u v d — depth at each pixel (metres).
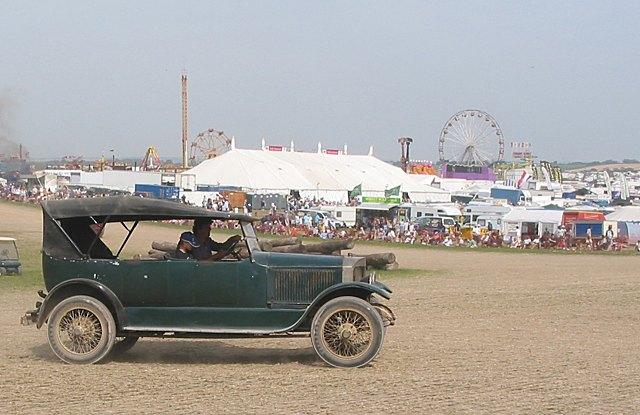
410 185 98.19
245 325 10.73
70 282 10.76
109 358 11.38
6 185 85.94
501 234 57.88
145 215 11.09
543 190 104.25
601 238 54.72
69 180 89.94
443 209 62.12
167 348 12.46
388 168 104.62
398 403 8.54
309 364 10.95
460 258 42.59
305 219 58.66
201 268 10.70
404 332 14.61
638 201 101.25
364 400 8.67
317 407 8.34
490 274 31.31
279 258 10.77
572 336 14.33
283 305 10.73
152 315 10.78
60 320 10.80
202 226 11.21
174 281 10.73
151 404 8.46
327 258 10.84
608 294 22.70
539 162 152.00
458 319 16.92
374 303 11.38
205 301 10.73
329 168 94.75
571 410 8.28
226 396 8.86
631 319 17.12
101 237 11.31
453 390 9.23
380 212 64.38
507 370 10.57
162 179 79.88
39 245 39.31
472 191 95.94
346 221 64.19
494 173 150.00
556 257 45.31
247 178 85.88
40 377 9.91
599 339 13.97
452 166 138.62
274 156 95.06
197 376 10.02
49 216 11.03
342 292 10.76
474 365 10.95
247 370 10.47
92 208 11.12
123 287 10.80
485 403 8.56
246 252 10.84
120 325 10.78
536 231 59.12
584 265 37.75
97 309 10.72
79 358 10.75
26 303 21.08
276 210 65.31
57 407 8.34
